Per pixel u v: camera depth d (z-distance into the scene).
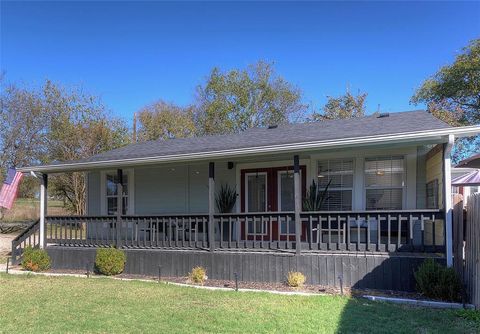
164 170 12.95
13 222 25.72
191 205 12.48
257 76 33.12
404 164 9.84
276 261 8.46
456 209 7.32
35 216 27.48
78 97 24.91
